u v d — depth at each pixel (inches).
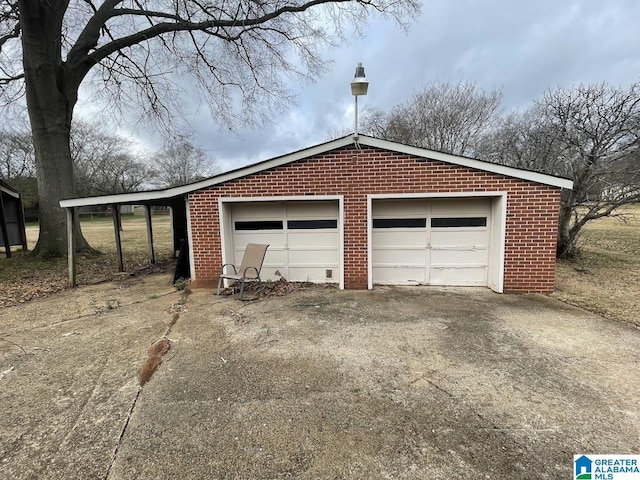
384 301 243.1
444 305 232.5
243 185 277.6
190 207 283.7
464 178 258.7
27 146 1220.5
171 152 1400.1
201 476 87.7
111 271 384.5
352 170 268.1
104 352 165.2
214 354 159.9
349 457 93.4
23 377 141.1
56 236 437.4
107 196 291.6
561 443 97.5
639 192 343.0
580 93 360.2
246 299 252.8
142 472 89.4
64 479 87.5
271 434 103.3
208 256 288.5
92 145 1302.9
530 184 252.5
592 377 133.6
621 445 96.3
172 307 238.8
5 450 98.0
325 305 234.5
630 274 317.1
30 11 390.0
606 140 352.5
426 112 876.0
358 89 252.2
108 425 108.9
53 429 107.4
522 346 163.8
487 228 277.9
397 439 100.2
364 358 153.1
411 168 262.7
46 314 229.3
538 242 256.2
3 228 454.3
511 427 104.6
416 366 144.9
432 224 283.9
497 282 265.1
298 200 277.0
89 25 445.1
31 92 408.8
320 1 476.1
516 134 506.0
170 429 106.4
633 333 178.4
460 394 123.0
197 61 536.1
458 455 93.5
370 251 274.5
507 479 85.1
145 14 466.3
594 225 723.4
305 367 145.4
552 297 249.8
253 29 487.8
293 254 297.1
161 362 152.6
